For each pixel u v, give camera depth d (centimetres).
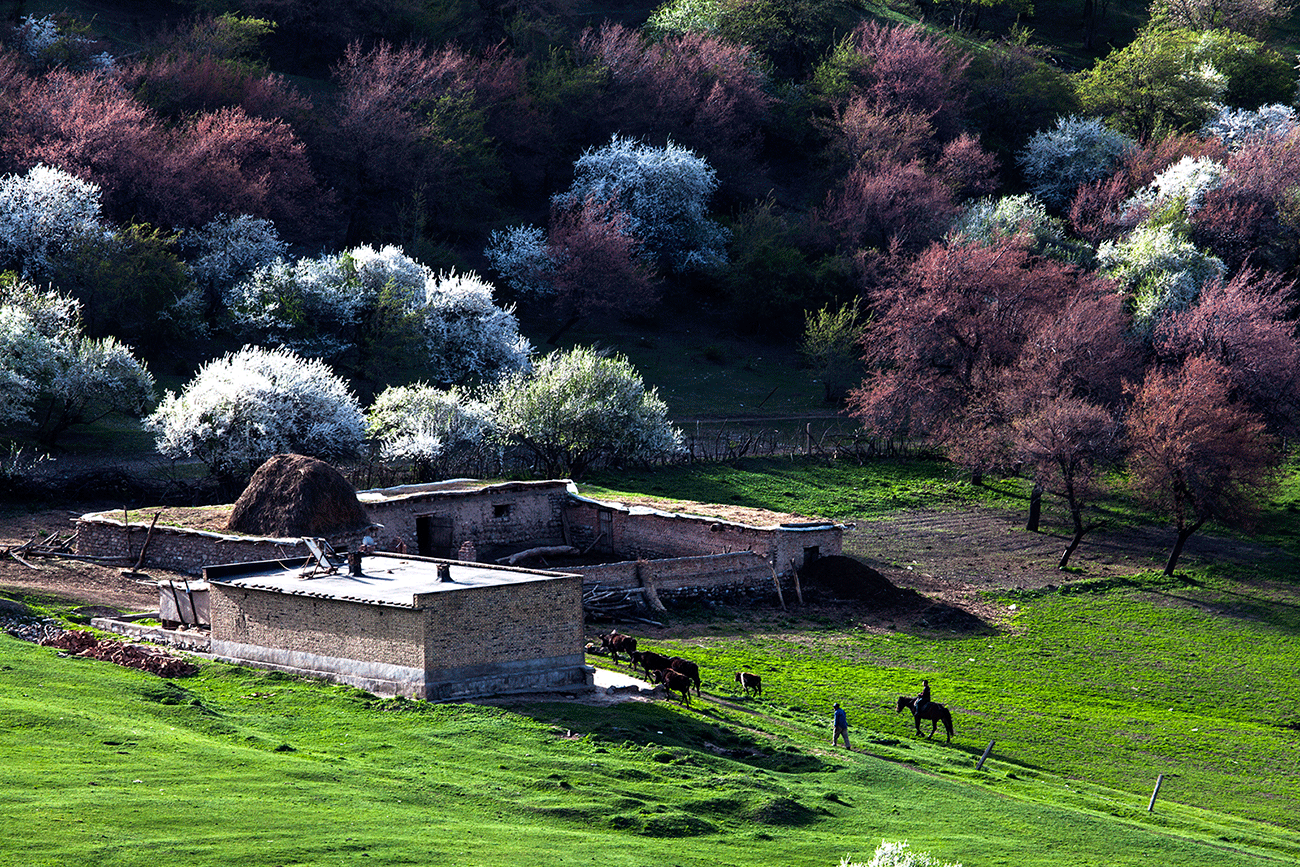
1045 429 11000
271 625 5316
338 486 7938
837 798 4416
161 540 7675
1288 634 9325
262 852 2983
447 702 4853
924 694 6262
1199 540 11806
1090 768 6188
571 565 8925
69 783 3322
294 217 15875
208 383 9525
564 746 4450
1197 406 10888
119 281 12425
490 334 14012
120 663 5025
